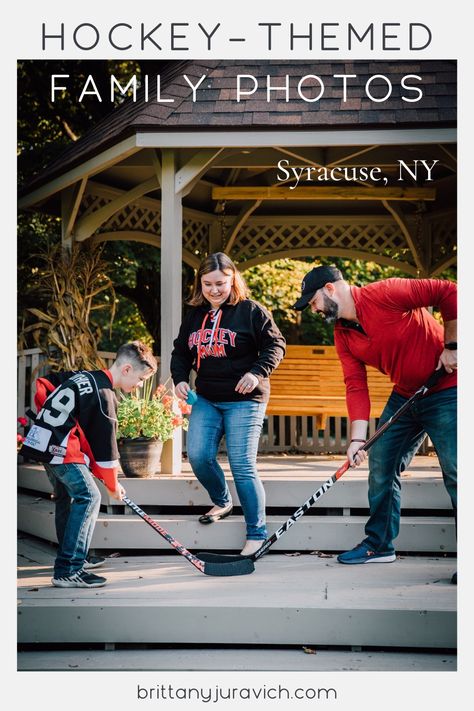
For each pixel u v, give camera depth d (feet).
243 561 13.43
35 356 20.80
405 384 13.30
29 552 15.79
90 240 22.79
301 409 22.33
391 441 13.58
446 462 12.94
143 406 15.90
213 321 13.80
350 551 14.11
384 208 26.13
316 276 13.05
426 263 25.68
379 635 11.59
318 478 16.07
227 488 14.88
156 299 30.99
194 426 14.19
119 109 22.16
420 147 17.51
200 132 16.58
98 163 18.69
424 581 12.88
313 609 11.66
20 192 22.66
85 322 21.07
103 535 14.84
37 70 31.55
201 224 25.86
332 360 23.21
